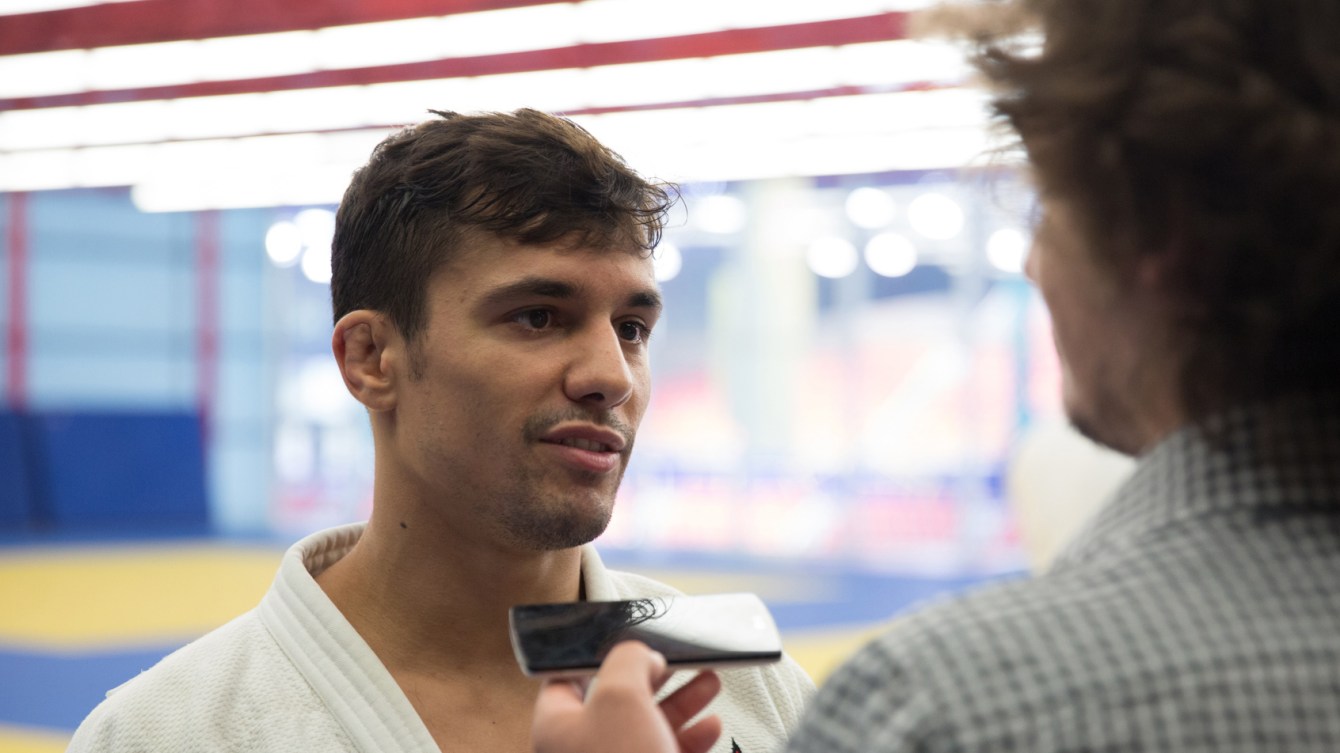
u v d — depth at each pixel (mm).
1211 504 743
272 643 1483
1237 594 705
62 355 18812
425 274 1407
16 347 18484
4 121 11211
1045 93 768
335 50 8641
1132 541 750
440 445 1406
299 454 20656
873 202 18547
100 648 9367
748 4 7277
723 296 20906
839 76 8102
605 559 16781
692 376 21109
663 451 20688
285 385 20578
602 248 1399
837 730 712
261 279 20281
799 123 9258
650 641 1023
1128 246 758
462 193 1391
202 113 10609
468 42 8266
